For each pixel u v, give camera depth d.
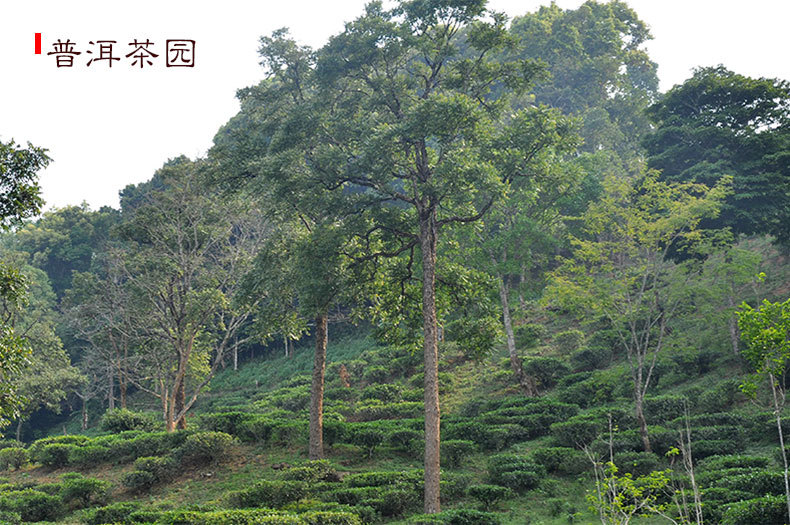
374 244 25.28
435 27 22.61
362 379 40.06
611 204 23.80
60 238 72.44
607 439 20.67
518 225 29.64
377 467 23.72
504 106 23.09
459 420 26.91
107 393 52.50
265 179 22.81
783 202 28.45
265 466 24.62
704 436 19.83
